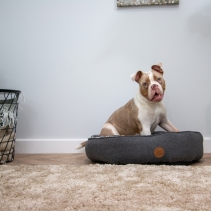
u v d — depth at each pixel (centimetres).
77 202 97
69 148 231
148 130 189
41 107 236
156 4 223
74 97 234
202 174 131
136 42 228
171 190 107
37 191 111
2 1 238
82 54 233
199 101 223
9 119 193
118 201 97
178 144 163
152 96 172
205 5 222
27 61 237
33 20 236
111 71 230
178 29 224
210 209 89
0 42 238
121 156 165
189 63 223
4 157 185
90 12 232
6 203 98
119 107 230
